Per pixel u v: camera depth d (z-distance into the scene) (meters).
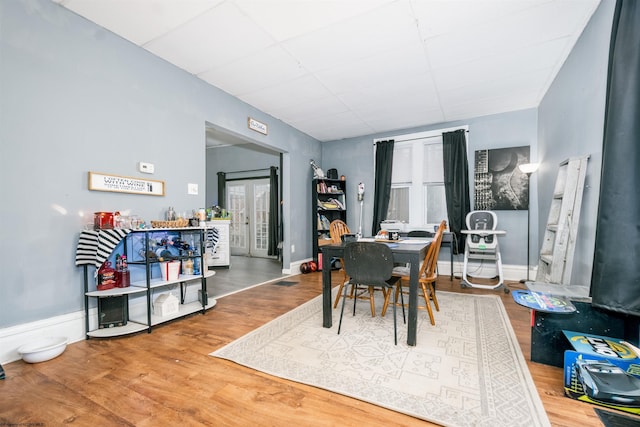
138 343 2.06
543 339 1.74
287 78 3.16
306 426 1.24
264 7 2.08
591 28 2.19
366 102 3.83
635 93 1.49
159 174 2.71
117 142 2.38
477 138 4.39
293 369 1.70
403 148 5.01
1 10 1.78
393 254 2.10
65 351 1.93
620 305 1.50
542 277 2.76
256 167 6.88
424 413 1.30
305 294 3.41
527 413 1.29
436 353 1.89
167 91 2.79
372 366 1.73
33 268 1.91
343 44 2.55
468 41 2.51
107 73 2.32
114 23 2.24
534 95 3.62
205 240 2.91
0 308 1.78
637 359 1.36
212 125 3.32
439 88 3.43
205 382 1.57
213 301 3.01
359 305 2.99
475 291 3.51
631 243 1.48
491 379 1.58
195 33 2.38
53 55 2.01
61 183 2.05
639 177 1.47
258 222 6.99
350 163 5.52
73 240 2.11
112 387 1.52
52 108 2.00
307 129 5.01
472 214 4.11
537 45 2.57
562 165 2.74
